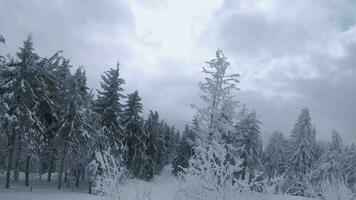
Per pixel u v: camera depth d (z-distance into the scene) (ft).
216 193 18.34
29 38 111.55
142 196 21.74
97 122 127.95
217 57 67.36
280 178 19.07
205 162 19.58
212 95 66.28
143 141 164.55
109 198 21.08
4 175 139.13
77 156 121.80
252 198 18.47
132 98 161.17
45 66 116.98
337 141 148.46
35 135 111.24
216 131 63.46
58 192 114.73
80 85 124.98
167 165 345.92
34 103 113.39
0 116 97.60
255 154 145.18
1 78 105.81
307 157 150.61
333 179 26.11
